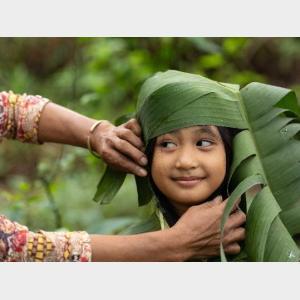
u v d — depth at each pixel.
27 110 2.09
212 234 1.74
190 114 1.73
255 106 1.83
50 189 2.99
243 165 1.76
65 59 5.26
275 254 1.66
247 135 1.78
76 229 3.12
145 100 1.79
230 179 1.75
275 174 1.76
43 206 2.84
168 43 3.45
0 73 4.71
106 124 2.01
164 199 1.88
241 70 4.69
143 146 1.87
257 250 1.66
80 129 2.04
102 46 3.86
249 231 1.70
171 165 1.75
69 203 3.37
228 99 1.78
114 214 3.37
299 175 1.75
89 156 3.08
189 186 1.75
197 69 3.54
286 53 4.99
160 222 1.86
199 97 1.74
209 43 3.43
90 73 3.98
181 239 1.74
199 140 1.74
